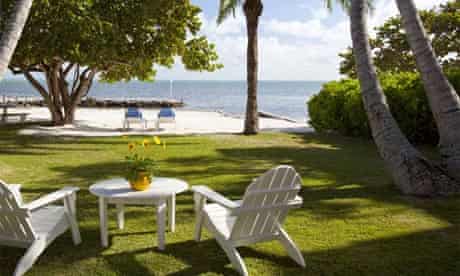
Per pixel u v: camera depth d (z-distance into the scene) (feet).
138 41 46.26
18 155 31.24
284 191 11.95
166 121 51.29
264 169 26.63
